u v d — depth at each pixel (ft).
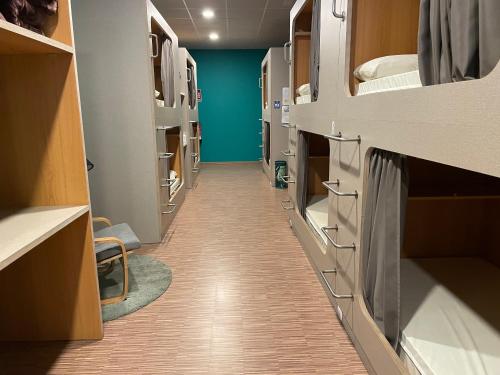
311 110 8.14
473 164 2.76
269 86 18.01
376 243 4.78
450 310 5.11
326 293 7.50
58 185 5.47
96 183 10.01
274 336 6.13
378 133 4.50
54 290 5.85
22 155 5.37
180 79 15.56
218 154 27.40
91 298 5.90
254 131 27.25
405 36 5.66
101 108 9.62
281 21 18.81
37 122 5.30
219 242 10.62
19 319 5.94
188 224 12.38
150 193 10.17
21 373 5.30
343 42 5.73
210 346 5.88
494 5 2.58
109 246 6.96
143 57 9.38
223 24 19.35
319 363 5.46
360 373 5.24
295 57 10.88
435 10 3.38
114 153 9.87
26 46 4.60
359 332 5.44
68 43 5.12
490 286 5.89
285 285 7.93
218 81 26.50
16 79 5.20
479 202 7.02
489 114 2.57
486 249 7.09
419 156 3.53
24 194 5.46
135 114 9.67
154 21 10.30
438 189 6.38
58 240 5.71
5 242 3.81
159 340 6.05
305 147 9.50
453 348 4.18
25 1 4.45
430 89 3.31
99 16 9.15
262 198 16.05
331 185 6.58
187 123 17.57
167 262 9.20
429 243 7.17
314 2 8.14
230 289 7.78
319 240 8.23
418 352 4.14
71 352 5.75
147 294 7.49
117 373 5.29
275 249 10.03
